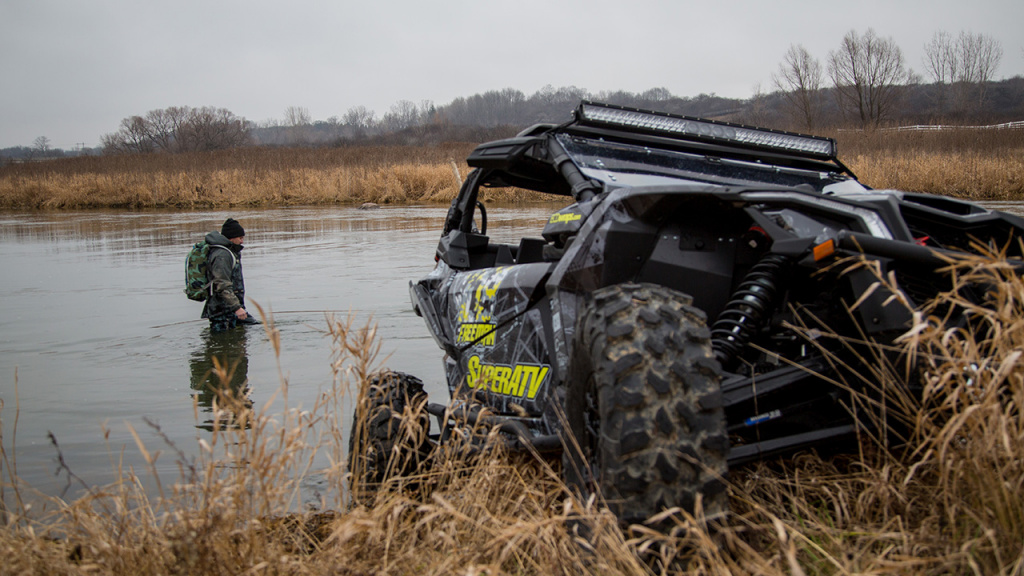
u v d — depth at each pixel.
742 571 2.18
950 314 2.59
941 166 22.56
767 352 2.79
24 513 2.96
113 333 7.71
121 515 2.88
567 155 3.56
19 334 7.74
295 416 3.00
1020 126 35.62
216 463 2.89
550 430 3.14
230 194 30.98
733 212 3.01
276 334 2.85
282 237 16.28
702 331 2.35
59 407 5.41
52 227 21.36
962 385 2.32
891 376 2.60
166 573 2.52
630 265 3.02
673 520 2.19
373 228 17.98
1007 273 2.43
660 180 3.47
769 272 2.81
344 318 7.88
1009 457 2.27
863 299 2.42
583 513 2.33
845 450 2.99
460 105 153.38
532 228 14.70
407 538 2.75
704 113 105.88
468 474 3.16
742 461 2.59
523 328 3.43
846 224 2.67
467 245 4.88
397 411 3.52
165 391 5.74
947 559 2.19
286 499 3.28
